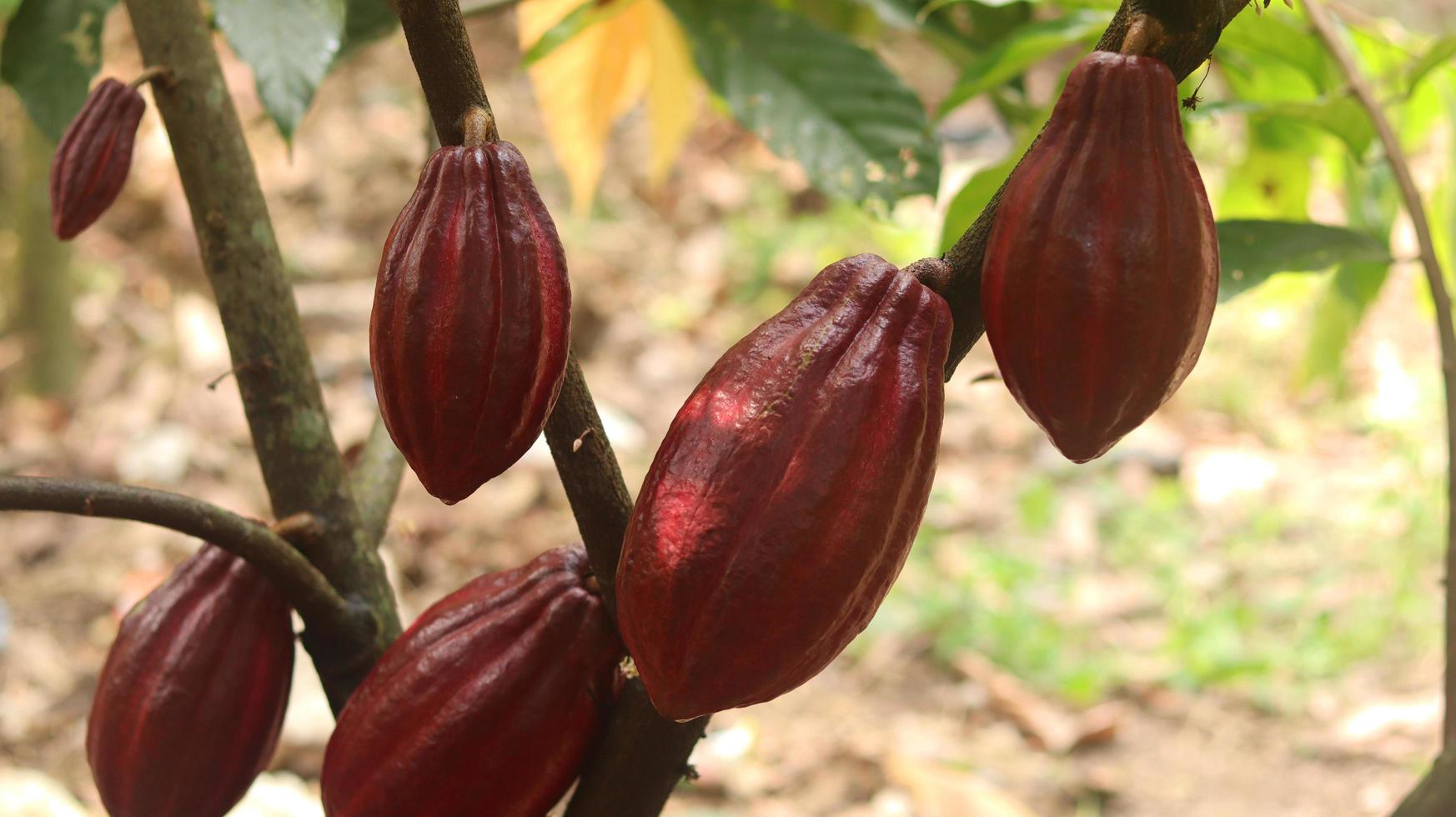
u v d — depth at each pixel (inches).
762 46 77.9
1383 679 192.9
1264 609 209.8
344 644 55.5
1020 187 41.9
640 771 50.6
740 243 307.9
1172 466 248.8
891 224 77.2
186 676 53.3
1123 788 172.7
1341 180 93.2
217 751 53.8
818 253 303.1
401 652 50.7
